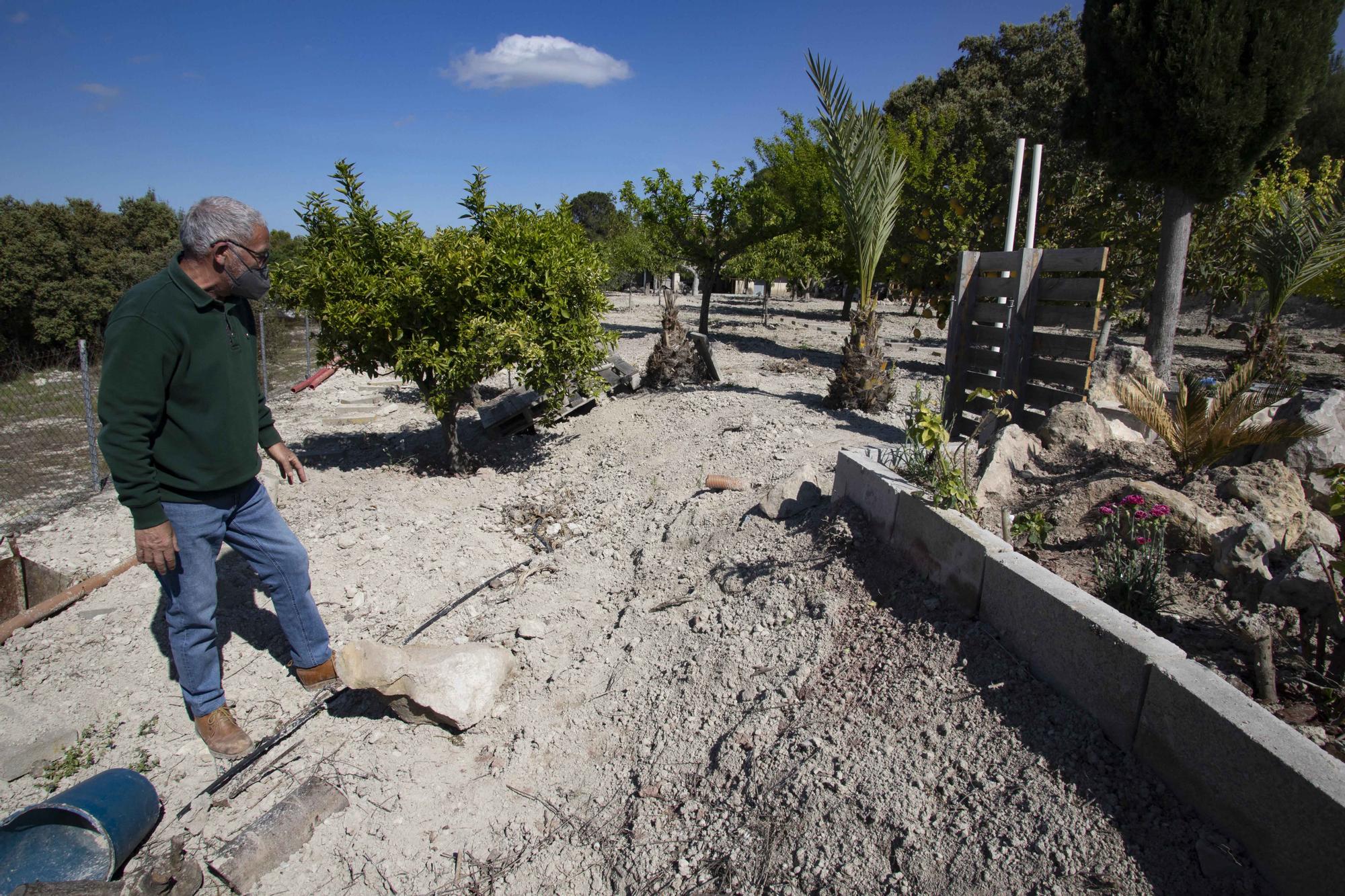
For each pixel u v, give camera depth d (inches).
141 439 119.0
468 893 114.6
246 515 140.0
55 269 704.4
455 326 279.3
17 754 135.6
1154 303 372.2
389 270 272.8
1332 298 577.9
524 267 281.1
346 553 219.0
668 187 700.7
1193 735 85.9
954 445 188.5
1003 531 146.3
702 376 445.7
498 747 146.4
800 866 102.3
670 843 115.5
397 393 486.3
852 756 114.4
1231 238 449.7
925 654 127.0
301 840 122.6
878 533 162.7
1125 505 138.6
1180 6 315.0
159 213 809.5
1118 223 432.5
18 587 184.7
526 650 175.3
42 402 472.1
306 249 278.5
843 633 143.1
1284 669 104.8
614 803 128.5
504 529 253.9
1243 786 79.5
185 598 131.2
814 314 1151.6
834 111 309.0
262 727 148.6
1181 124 327.9
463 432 368.2
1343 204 366.3
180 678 137.4
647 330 810.8
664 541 220.7
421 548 226.1
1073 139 386.9
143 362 116.6
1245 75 316.8
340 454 334.6
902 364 599.5
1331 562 104.3
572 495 286.2
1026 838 91.9
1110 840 87.5
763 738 126.2
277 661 167.8
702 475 268.4
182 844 120.4
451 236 271.9
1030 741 103.5
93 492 284.0
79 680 158.6
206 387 124.3
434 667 148.9
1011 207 267.6
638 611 184.2
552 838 123.3
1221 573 125.2
